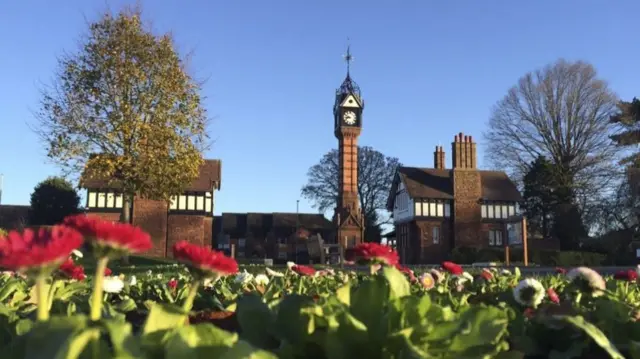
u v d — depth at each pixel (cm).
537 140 4706
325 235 6412
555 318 251
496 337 200
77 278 355
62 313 292
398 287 220
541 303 353
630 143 4019
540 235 5103
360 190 6378
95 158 2486
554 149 4656
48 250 154
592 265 3506
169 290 523
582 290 353
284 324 209
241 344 143
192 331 149
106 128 2533
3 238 162
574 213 4528
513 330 257
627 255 3641
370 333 194
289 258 6031
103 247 169
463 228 4675
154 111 2558
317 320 198
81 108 2506
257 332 214
